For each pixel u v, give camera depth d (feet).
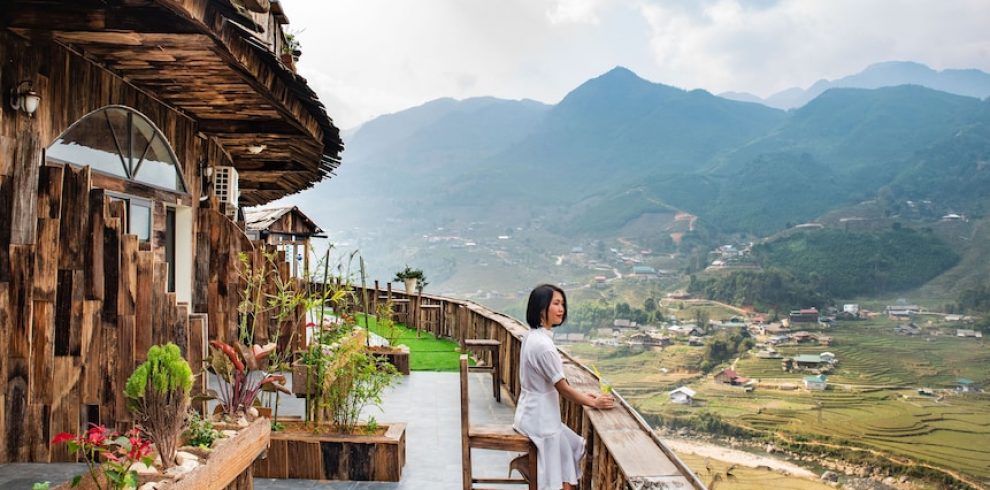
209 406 18.56
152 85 18.72
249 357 12.58
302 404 21.22
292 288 23.86
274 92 17.28
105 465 7.93
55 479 11.33
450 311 40.63
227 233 23.09
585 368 14.07
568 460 10.35
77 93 15.51
